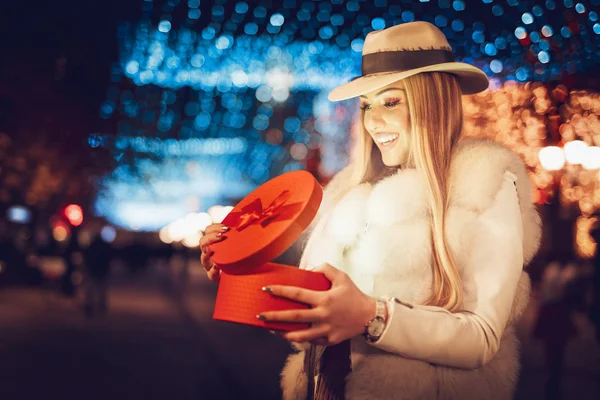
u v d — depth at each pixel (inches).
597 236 392.2
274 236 76.5
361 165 101.2
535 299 570.9
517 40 484.1
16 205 954.7
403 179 88.3
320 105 954.1
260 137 1790.1
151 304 792.3
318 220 107.9
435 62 93.2
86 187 1141.1
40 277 929.5
